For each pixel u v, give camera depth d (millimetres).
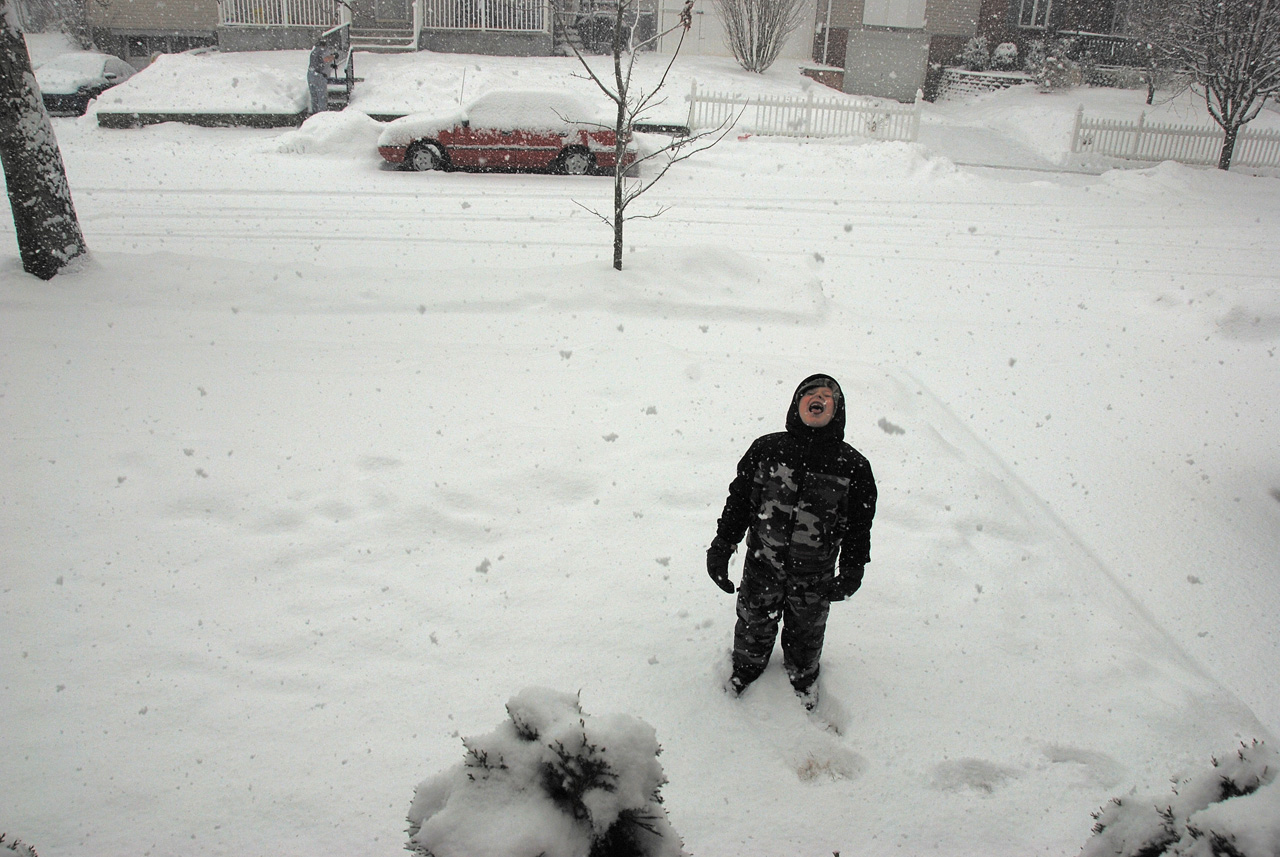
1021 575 4715
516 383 6707
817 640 3463
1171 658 4176
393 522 4855
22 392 6277
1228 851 1921
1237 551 5332
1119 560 5141
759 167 18125
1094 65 29844
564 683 3693
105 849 2850
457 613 4141
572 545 4730
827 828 3037
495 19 26609
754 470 3322
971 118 27359
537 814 1815
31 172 8039
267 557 4527
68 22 28906
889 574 4594
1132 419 7117
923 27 28891
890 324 9047
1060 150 22312
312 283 8680
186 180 14531
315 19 26344
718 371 7023
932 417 6785
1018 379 7805
